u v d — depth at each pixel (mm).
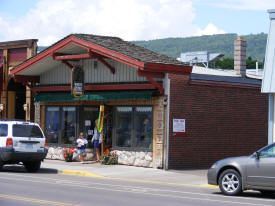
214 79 22922
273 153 13664
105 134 23875
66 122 25500
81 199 12734
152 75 20703
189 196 13969
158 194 14242
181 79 21688
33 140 19750
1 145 19266
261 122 24797
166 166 21203
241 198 13742
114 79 23078
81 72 23422
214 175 14609
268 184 13547
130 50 21953
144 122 22000
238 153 23750
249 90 24375
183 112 21766
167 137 21234
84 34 23266
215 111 22922
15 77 25828
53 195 13383
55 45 23500
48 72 26188
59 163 23797
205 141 22500
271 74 17578
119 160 22828
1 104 30734
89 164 23188
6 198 12633
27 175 19062
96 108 24688
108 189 15188
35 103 27047
